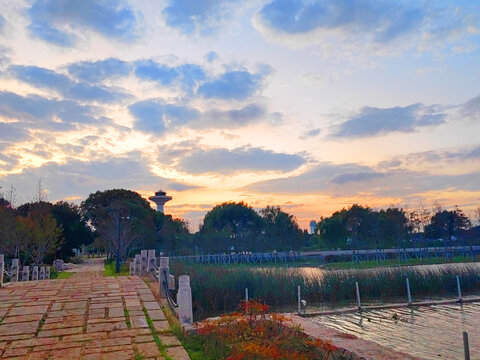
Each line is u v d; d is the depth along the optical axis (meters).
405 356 7.57
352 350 7.91
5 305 11.02
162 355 7.29
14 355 7.21
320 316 19.36
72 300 11.73
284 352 7.27
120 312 10.39
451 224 84.56
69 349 7.56
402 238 72.88
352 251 58.75
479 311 20.08
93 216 59.22
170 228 61.78
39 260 30.36
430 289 26.94
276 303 23.17
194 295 22.27
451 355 12.02
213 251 65.81
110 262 46.47
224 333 8.16
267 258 57.16
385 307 21.30
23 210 43.25
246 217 81.62
